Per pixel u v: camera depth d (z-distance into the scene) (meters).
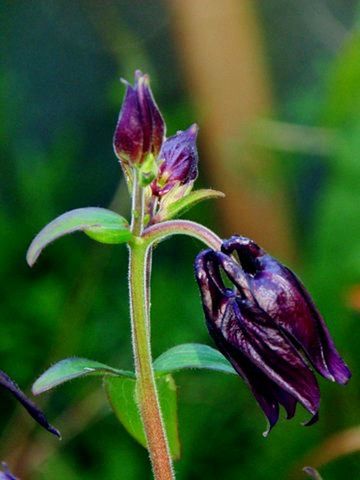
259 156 0.75
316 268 0.68
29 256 0.39
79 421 0.69
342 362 0.39
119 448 0.68
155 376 0.42
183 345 0.43
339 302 0.66
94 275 0.72
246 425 0.67
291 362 0.39
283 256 0.76
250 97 0.76
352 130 0.71
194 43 0.75
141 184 0.40
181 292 0.71
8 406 0.71
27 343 0.70
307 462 0.59
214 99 0.75
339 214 0.69
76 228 0.40
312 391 0.39
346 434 0.59
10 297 0.71
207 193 0.41
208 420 0.67
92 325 0.72
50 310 0.71
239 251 0.39
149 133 0.40
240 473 0.66
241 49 0.75
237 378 0.67
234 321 0.39
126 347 0.72
